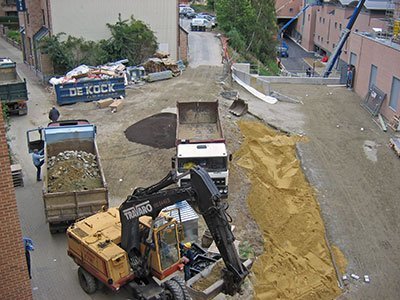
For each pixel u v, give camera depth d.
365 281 17.19
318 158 25.50
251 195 20.89
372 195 22.36
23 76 40.00
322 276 17.31
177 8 41.62
